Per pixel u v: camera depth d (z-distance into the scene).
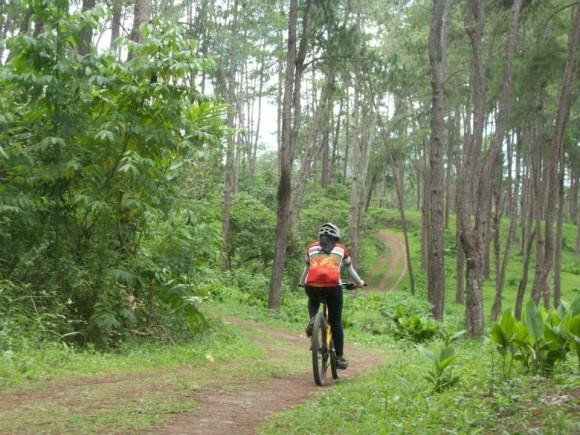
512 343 6.50
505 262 33.12
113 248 10.23
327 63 23.44
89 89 9.41
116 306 10.12
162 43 9.67
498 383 6.07
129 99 9.73
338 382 7.97
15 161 9.35
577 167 37.88
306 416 5.39
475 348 11.46
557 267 33.44
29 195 9.52
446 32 27.22
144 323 10.77
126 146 9.99
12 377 6.40
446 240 59.22
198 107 10.78
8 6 19.44
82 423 4.83
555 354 6.40
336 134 61.94
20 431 4.55
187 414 5.46
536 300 22.69
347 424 5.07
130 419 5.07
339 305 7.66
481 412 5.00
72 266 9.55
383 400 6.01
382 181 82.56
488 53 28.36
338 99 41.09
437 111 20.72
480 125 18.73
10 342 7.57
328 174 63.47
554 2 24.66
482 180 17.83
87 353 8.58
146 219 10.05
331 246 7.65
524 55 25.45
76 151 9.67
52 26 9.49
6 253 9.55
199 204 12.68
